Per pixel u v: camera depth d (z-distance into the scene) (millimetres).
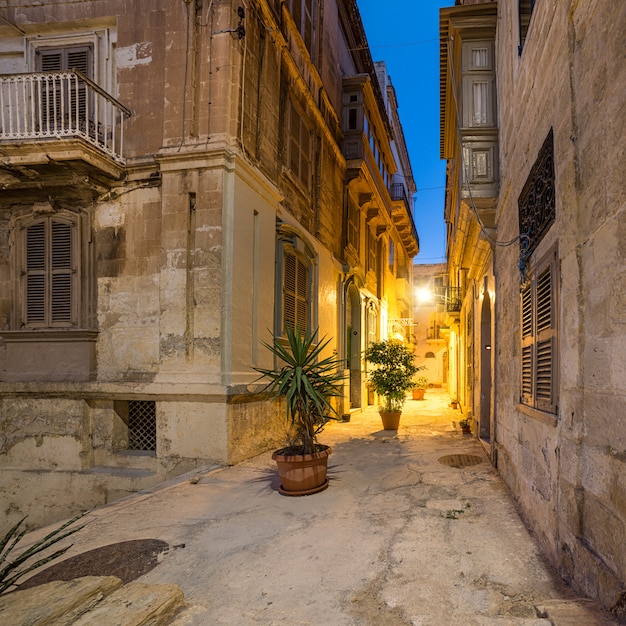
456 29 7133
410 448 8633
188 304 7477
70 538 4539
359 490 5855
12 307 8172
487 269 7906
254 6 8453
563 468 3248
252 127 8375
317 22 12188
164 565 3795
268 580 3463
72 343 7961
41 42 8641
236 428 7383
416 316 36844
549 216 3703
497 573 3404
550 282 3705
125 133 8102
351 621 2854
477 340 9609
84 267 8039
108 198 8102
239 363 7645
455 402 16672
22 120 8609
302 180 10867
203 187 7539
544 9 3857
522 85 4875
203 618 2943
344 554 3875
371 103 15625
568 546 3135
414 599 3084
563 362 3311
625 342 2361
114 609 2801
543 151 3902
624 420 2375
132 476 7371
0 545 2748
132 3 8242
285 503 5379
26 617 2596
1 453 7957
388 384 11117
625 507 2348
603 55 2646
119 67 8234
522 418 4746
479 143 6918
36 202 8188
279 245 9461
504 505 5023
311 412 6094
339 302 13734
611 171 2533
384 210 18375
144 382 7496
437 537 4168
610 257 2539
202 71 7754
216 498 5629
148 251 7867
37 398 7941
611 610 2424
